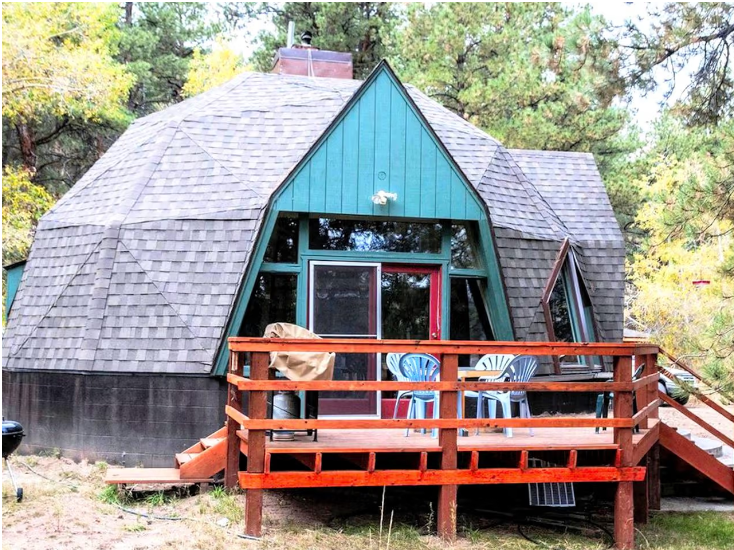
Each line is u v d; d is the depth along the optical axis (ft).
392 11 94.73
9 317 36.50
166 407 31.65
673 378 29.27
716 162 30.35
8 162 80.43
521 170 43.29
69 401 32.71
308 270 33.53
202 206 34.71
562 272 39.86
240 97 41.88
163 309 32.65
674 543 25.88
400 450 23.40
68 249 35.94
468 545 23.68
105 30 81.82
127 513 24.90
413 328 34.83
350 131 33.86
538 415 36.76
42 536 21.81
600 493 31.89
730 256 31.94
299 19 96.02
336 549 22.24
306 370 24.72
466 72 80.64
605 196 45.42
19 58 64.69
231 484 27.30
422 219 34.91
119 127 82.07
